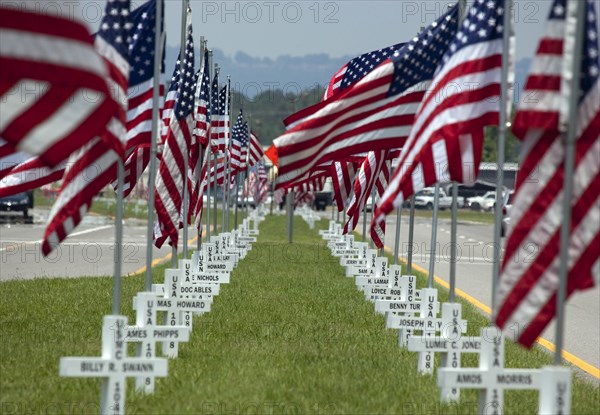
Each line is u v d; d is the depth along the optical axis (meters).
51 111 22.00
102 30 26.23
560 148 23.17
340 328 43.59
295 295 54.88
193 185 49.06
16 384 30.61
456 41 27.25
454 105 26.98
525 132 23.38
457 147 26.83
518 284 23.50
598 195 23.17
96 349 36.81
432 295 37.56
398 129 31.58
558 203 23.22
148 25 32.56
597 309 57.56
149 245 32.25
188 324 40.62
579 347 43.91
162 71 32.50
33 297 52.78
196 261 53.66
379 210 26.98
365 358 36.53
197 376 32.19
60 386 30.39
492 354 25.75
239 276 64.88
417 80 31.45
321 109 31.17
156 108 30.75
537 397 30.91
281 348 38.12
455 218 31.67
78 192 26.77
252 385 30.86
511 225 23.55
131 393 29.56
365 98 31.28
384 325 44.91
